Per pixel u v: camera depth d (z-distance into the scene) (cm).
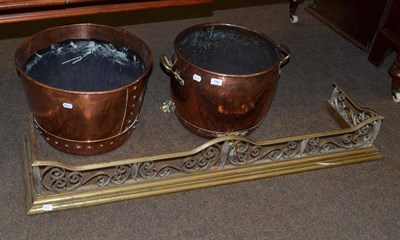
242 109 126
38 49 127
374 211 125
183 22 196
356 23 192
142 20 195
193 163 125
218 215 119
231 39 144
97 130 119
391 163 141
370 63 186
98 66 137
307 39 196
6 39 176
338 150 138
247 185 128
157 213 118
